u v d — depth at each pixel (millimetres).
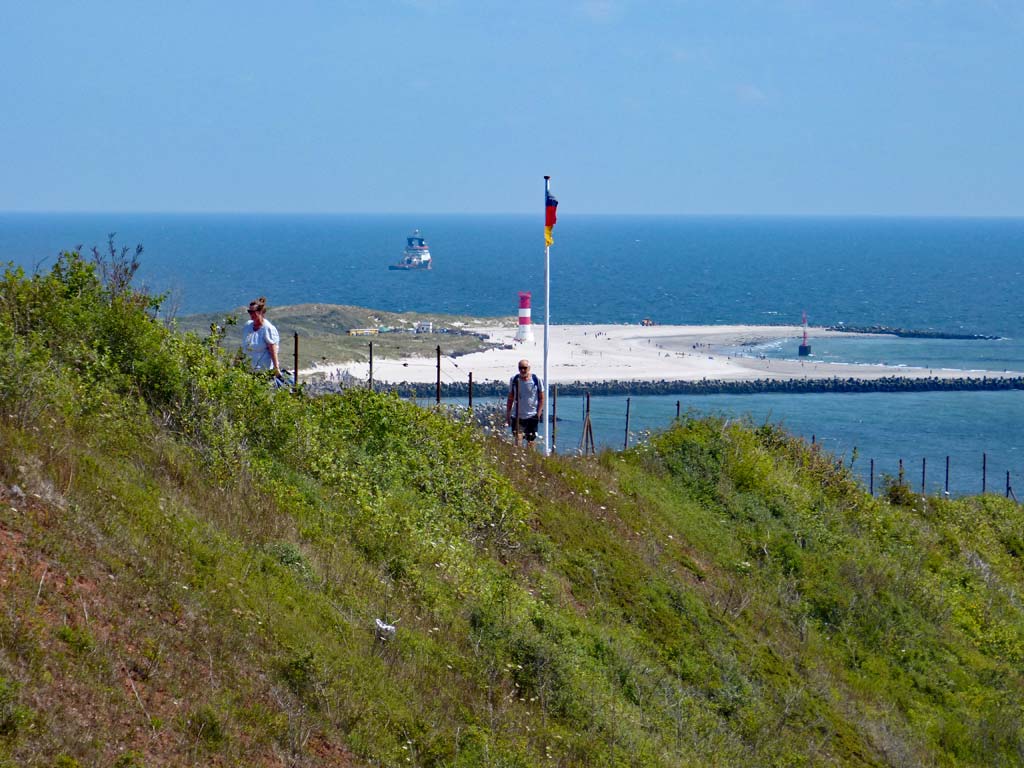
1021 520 48781
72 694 12742
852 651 29312
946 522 44531
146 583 15477
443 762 15922
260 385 24875
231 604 16344
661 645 24938
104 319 23891
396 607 19609
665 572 27906
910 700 28484
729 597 28484
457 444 27953
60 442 18016
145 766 12367
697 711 22672
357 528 21984
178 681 14094
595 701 20375
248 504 20281
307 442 24109
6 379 18547
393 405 27766
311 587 18531
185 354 24359
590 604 24969
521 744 17391
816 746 23781
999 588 39219
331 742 14945
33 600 13594
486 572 23172
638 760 19188
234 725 13938
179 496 19031
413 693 17141
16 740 11586
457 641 19844
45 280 24641
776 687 25438
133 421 21094
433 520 24234
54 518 15625
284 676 15625
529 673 20203
